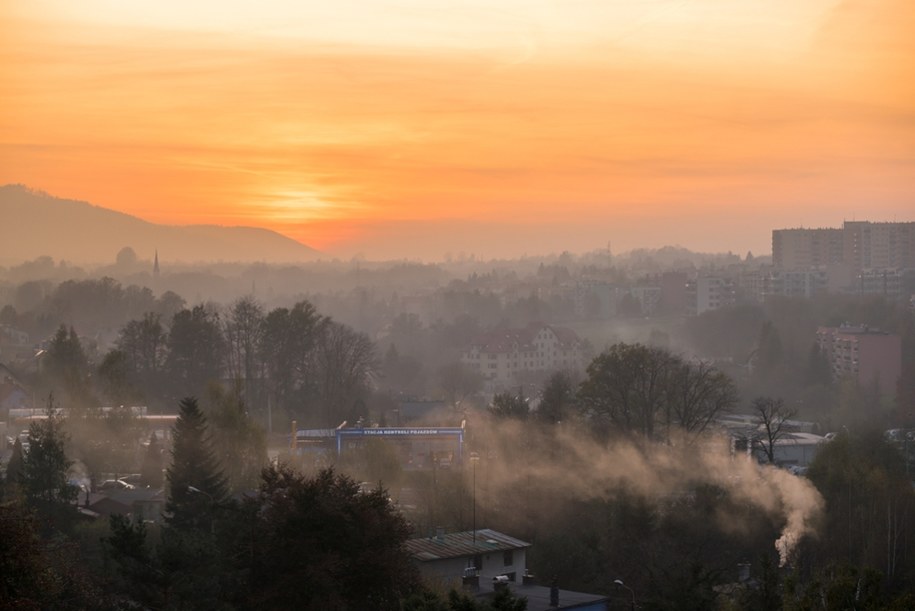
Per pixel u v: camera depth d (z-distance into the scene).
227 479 99.12
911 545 107.25
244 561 65.81
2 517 53.97
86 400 152.50
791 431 174.25
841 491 117.25
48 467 103.56
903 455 153.38
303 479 70.56
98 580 72.25
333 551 65.12
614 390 142.00
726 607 72.44
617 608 84.31
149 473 134.00
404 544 72.31
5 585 52.41
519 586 78.94
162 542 72.94
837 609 62.72
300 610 63.78
